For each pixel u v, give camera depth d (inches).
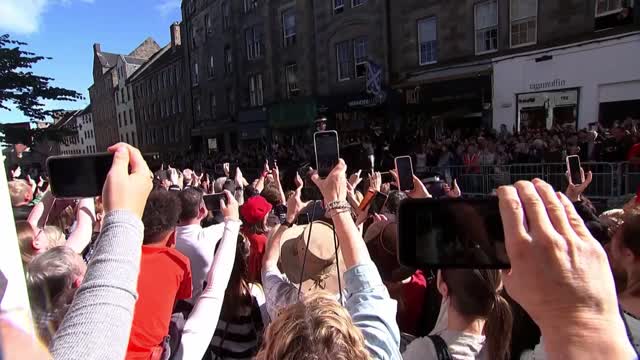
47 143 843.4
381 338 51.6
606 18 456.8
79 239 86.9
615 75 450.3
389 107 681.6
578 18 478.3
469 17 580.7
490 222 35.4
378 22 695.1
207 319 78.6
